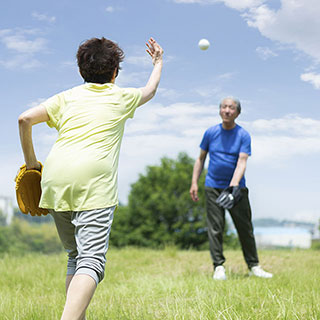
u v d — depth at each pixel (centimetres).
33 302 324
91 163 216
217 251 491
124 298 354
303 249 869
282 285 380
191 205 3095
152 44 269
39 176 247
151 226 3122
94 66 243
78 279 201
